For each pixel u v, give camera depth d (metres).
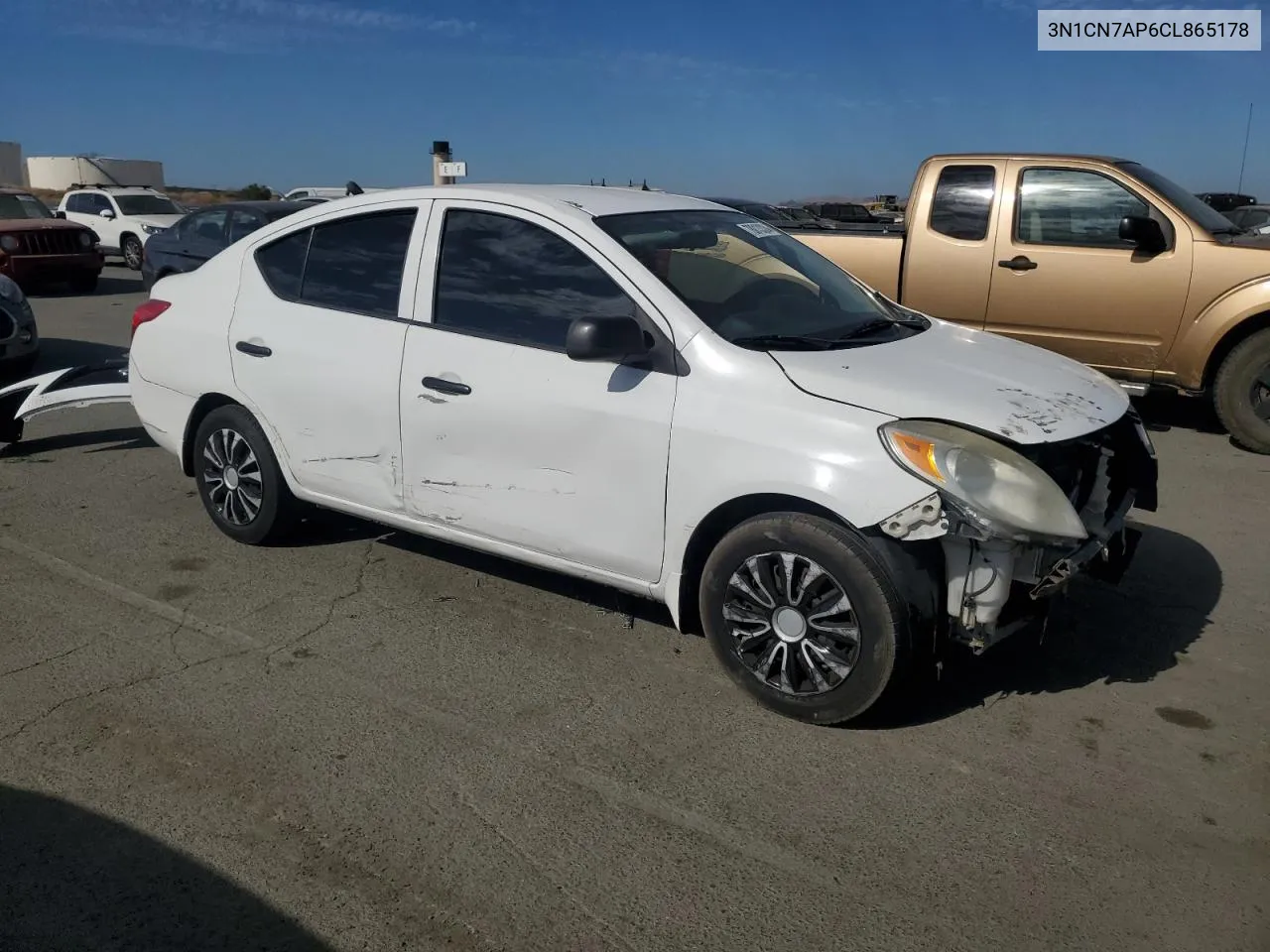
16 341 8.96
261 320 4.94
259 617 4.55
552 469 4.00
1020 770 3.39
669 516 3.75
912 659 3.43
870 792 3.27
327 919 2.73
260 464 5.08
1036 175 7.78
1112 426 3.81
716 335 3.73
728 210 4.85
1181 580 4.93
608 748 3.53
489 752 3.51
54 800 3.23
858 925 2.71
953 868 2.92
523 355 4.06
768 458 3.48
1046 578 3.37
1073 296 7.64
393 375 4.41
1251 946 2.63
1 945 2.63
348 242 4.73
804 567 3.52
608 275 3.95
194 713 3.75
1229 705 3.80
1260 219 16.45
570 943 2.65
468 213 4.36
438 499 4.39
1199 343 7.25
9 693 3.89
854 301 4.51
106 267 23.23
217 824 3.12
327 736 3.60
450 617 4.54
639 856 2.98
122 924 2.71
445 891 2.84
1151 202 7.41
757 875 2.90
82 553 5.31
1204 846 3.01
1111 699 3.84
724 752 3.50
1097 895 2.81
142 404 5.55
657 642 4.30
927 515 3.25
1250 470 6.79
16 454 7.25
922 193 8.18
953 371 3.77
